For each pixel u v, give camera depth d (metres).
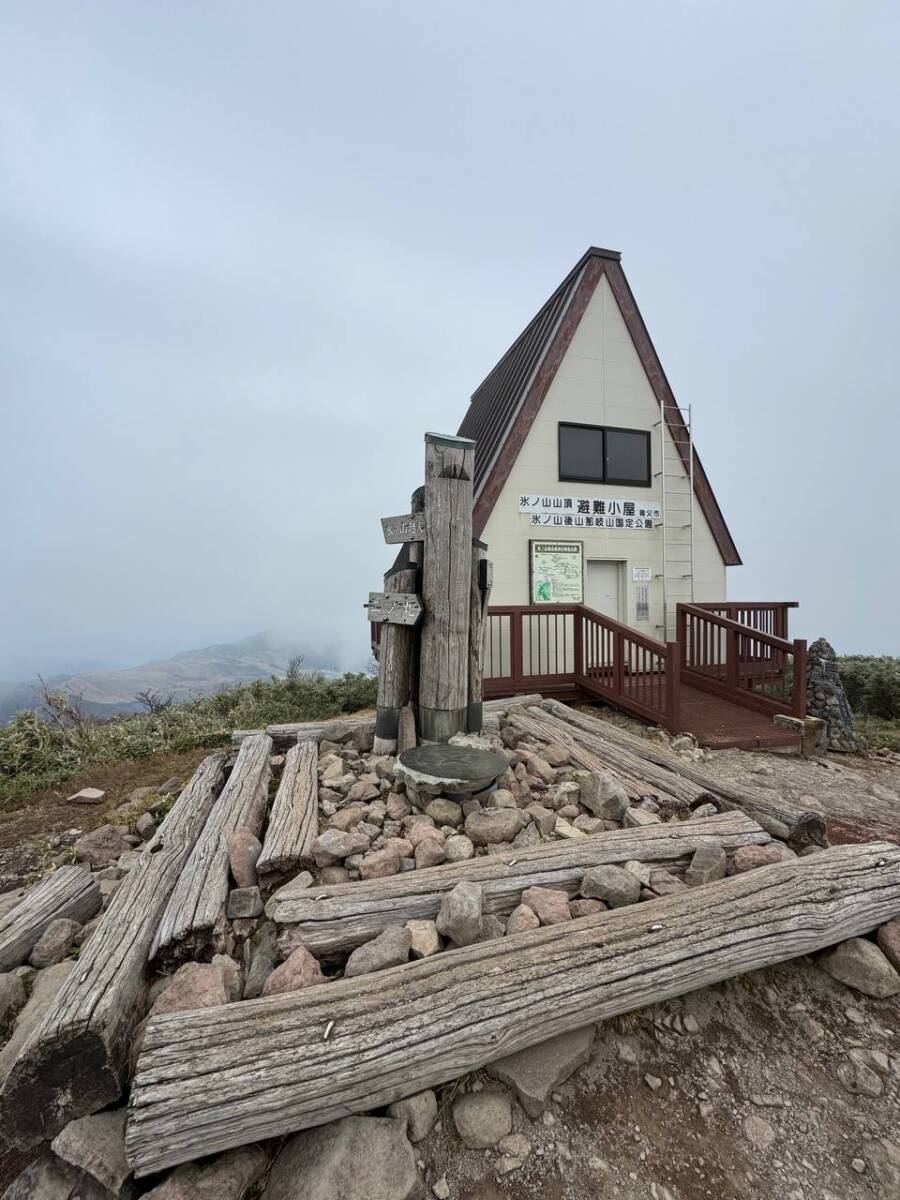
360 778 3.77
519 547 8.88
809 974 2.27
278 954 2.12
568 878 2.50
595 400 9.34
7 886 3.18
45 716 6.36
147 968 2.03
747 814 3.38
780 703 6.61
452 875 2.45
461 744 3.83
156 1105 1.39
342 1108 1.53
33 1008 1.99
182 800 3.51
